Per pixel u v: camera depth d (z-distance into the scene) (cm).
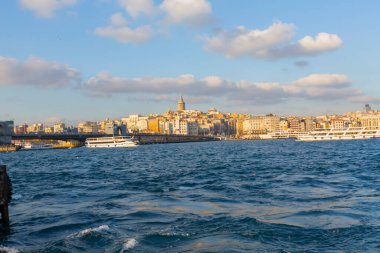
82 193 4091
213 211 2828
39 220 2761
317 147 16612
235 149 18350
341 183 4291
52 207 3272
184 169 7281
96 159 12631
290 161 8512
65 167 8988
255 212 2745
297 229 2239
